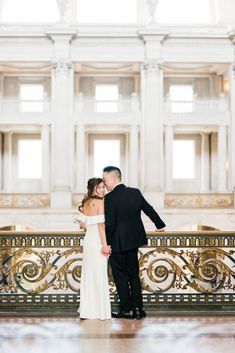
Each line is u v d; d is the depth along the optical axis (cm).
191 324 809
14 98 3759
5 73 3741
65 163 3406
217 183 3747
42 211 3322
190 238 918
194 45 3472
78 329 777
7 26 3425
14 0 3731
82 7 3750
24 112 3516
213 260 923
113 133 3800
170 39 3466
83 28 3428
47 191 3531
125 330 770
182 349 668
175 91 3825
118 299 908
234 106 3497
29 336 735
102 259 841
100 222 838
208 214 3353
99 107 3722
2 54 3425
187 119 3544
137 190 858
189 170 3822
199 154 3819
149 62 3438
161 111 3469
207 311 901
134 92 3803
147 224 3275
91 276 841
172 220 3347
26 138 3791
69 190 3384
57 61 3416
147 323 816
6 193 3356
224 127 3550
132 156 3541
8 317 861
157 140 3444
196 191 3791
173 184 3797
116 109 3725
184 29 3481
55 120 3425
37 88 3791
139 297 848
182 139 3828
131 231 839
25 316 869
